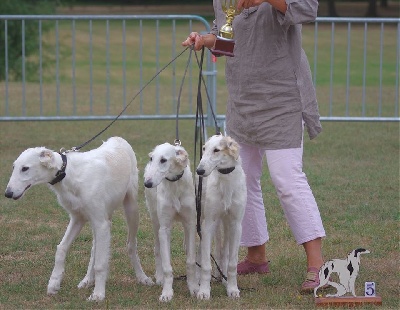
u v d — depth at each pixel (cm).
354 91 2366
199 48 784
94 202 706
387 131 1666
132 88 2423
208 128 1484
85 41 3691
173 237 941
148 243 927
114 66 3062
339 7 5822
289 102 751
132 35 3872
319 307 691
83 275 799
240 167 707
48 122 1767
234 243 721
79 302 706
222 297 725
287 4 712
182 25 4381
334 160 1371
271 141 754
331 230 965
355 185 1189
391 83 2638
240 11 734
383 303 699
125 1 6234
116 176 730
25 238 937
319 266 746
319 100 2138
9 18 1425
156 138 1559
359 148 1478
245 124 768
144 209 1072
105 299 715
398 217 1016
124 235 949
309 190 759
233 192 702
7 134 1603
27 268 825
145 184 674
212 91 1475
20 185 678
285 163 752
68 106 2003
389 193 1144
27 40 2516
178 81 2609
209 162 682
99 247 714
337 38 3884
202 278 719
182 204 704
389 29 4366
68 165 699
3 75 2572
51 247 906
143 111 1916
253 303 706
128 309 688
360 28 4406
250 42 751
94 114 1862
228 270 726
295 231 755
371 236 935
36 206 1082
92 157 721
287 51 748
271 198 1112
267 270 820
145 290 752
